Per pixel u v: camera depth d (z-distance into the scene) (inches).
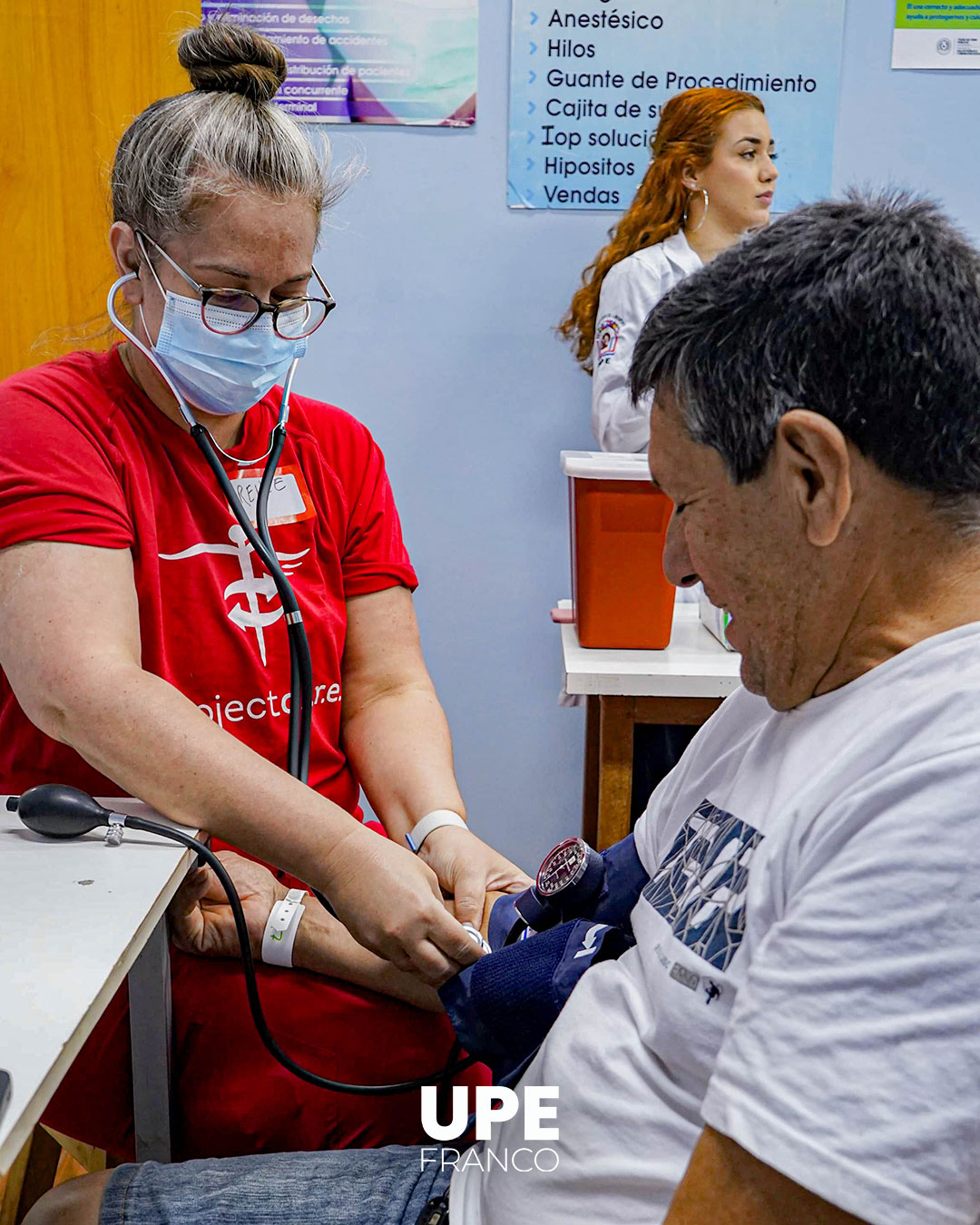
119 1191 30.7
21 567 36.9
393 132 92.0
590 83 91.4
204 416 44.3
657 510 61.8
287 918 40.9
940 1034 17.9
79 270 88.9
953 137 94.3
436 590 100.7
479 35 90.2
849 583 22.6
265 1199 30.2
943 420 20.9
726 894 24.0
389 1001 41.0
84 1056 39.8
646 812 34.2
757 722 28.7
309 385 96.7
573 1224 24.9
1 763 41.8
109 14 85.0
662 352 23.7
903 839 19.1
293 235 40.6
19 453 38.1
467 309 95.7
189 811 35.0
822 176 94.7
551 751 103.4
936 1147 17.8
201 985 40.2
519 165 92.7
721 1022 23.1
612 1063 25.2
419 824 46.1
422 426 97.9
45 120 86.2
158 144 39.7
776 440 21.7
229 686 43.6
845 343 20.9
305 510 47.0
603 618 64.4
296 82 90.6
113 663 35.8
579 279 95.3
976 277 21.2
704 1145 19.9
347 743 51.0
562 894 34.4
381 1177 31.0
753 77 92.0
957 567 22.4
